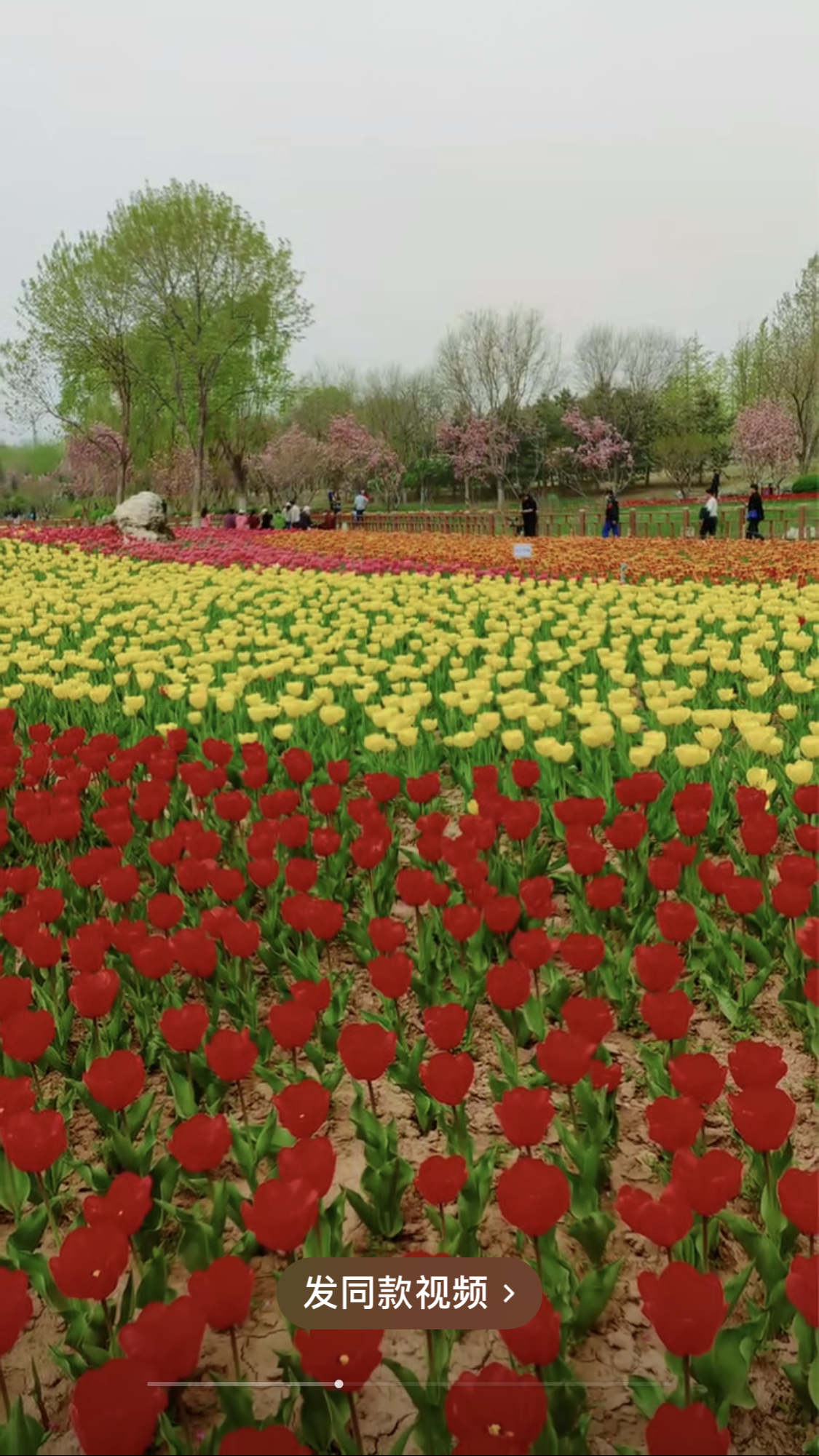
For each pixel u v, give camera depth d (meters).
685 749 4.65
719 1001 3.66
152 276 40.84
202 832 4.16
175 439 60.97
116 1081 2.51
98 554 22.66
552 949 3.13
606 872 4.48
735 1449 2.03
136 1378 1.54
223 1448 1.54
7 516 73.94
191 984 3.97
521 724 6.70
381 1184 2.67
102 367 46.22
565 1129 2.83
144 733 6.83
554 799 5.54
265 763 5.16
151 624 12.06
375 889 4.45
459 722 6.88
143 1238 2.52
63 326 43.84
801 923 3.81
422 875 3.58
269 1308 2.51
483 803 4.39
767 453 55.78
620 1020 3.66
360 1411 2.20
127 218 40.47
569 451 64.75
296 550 23.84
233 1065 2.63
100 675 9.13
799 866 3.50
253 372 49.34
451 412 71.00
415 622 10.91
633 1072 3.41
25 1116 2.30
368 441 69.06
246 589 14.70
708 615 10.15
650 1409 2.02
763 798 4.24
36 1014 2.65
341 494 79.44
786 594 11.91
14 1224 2.93
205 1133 2.26
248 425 59.91
